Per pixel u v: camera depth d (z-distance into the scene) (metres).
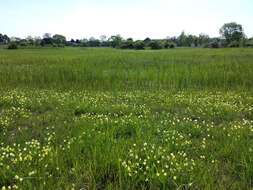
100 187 6.09
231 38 140.62
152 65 28.14
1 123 9.99
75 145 7.64
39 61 34.78
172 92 16.42
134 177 6.04
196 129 9.38
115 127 9.19
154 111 12.19
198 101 13.68
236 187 6.00
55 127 9.76
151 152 7.03
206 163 7.04
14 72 22.28
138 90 16.78
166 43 110.94
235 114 11.63
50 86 18.28
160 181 5.97
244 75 20.22
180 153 7.27
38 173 6.22
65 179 6.12
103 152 7.08
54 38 137.75
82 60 34.41
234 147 7.76
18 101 13.44
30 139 8.71
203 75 19.91
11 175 6.22
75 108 12.00
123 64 29.30
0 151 7.39
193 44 141.12
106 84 18.52
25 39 136.75
